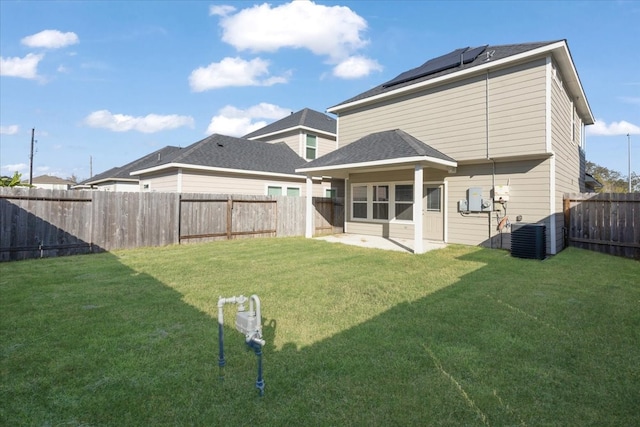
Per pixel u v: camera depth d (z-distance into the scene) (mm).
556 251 9211
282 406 2352
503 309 4387
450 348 3229
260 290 5285
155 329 3680
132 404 2373
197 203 11102
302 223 14070
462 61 10656
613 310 4340
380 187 13211
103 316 4059
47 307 4363
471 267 7152
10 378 2688
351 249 9773
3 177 11023
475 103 10023
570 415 2266
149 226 10031
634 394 2504
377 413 2273
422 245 9898
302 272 6633
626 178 35844
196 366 2887
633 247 8695
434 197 11617
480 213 10438
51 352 3125
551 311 4305
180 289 5293
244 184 15961
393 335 3539
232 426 2148
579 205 9953
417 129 11570
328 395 2475
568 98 11406
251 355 3072
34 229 7996
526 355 3104
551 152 8672
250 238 12336
